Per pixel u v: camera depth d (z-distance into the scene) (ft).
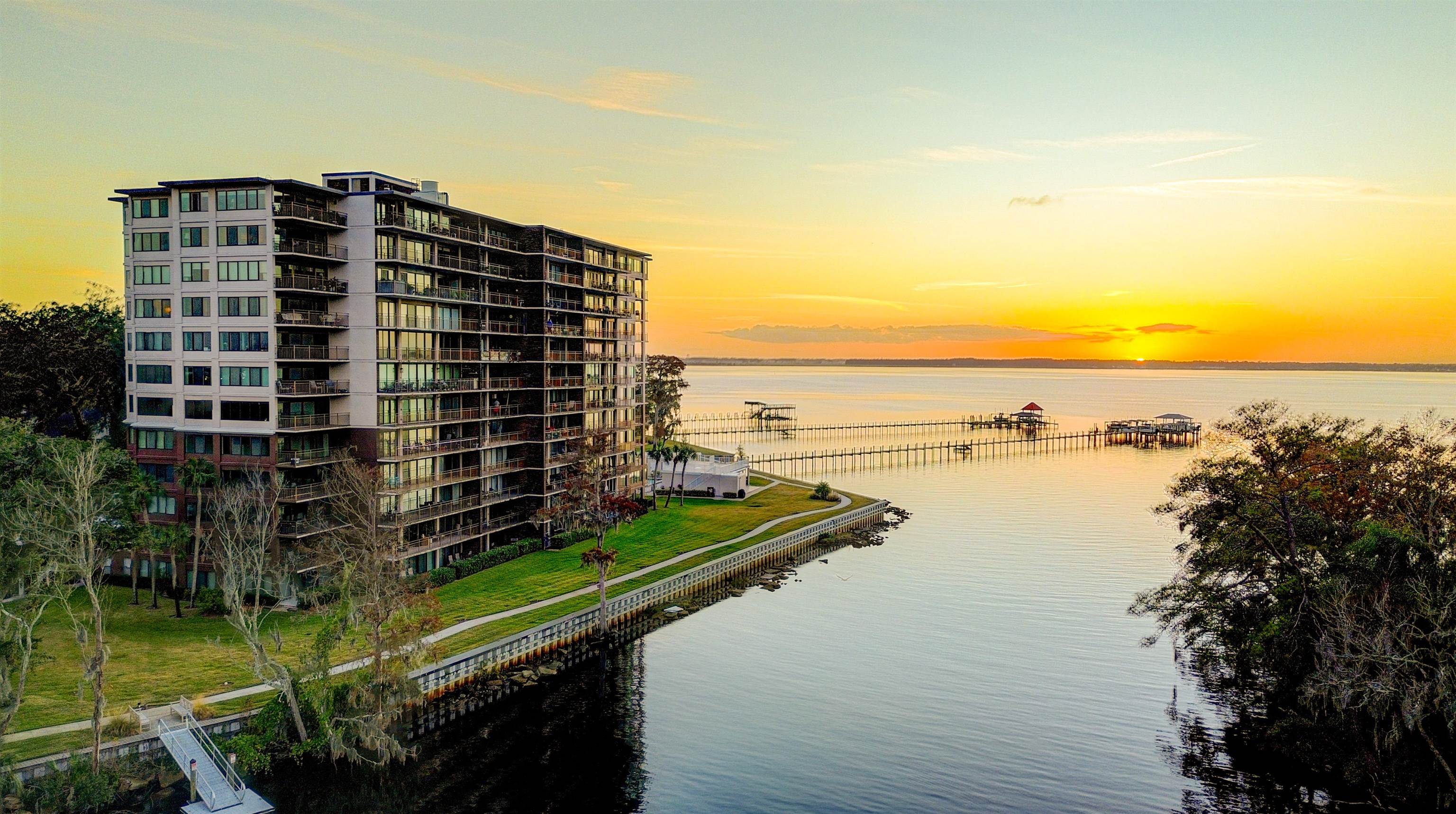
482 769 186.39
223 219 268.21
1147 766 188.44
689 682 234.17
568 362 371.76
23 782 156.35
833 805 173.17
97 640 167.84
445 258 312.50
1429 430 214.07
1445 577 168.14
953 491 561.43
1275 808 171.63
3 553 186.09
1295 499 199.93
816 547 396.37
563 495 350.43
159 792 165.07
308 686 186.91
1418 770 169.99
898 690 228.43
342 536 253.24
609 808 171.83
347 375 286.05
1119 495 544.21
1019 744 198.49
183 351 273.54
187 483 257.96
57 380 330.75
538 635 246.06
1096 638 269.23
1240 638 207.82
